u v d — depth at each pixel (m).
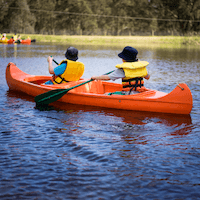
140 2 92.19
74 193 3.81
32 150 5.14
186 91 7.23
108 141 5.63
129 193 3.83
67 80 8.84
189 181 4.14
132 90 7.71
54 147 5.30
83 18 87.25
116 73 7.50
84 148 5.26
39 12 87.38
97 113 7.58
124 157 4.91
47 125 6.57
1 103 8.49
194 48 47.59
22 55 25.78
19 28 81.31
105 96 7.93
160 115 7.40
